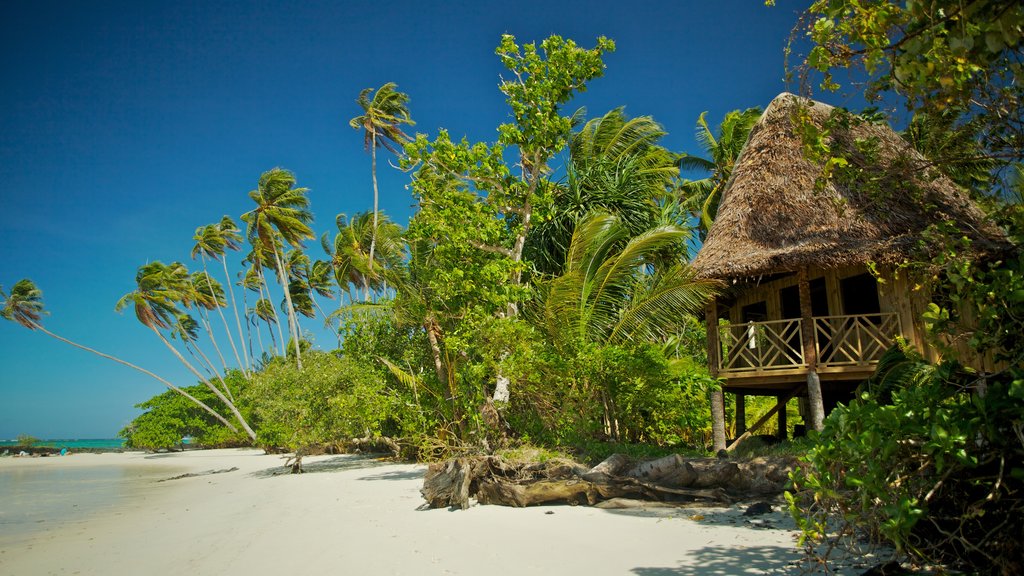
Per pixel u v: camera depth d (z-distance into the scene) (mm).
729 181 13758
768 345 13258
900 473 4027
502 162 14750
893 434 3912
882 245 10742
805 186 12305
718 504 8445
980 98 4969
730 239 12195
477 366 12656
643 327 13680
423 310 14992
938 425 3705
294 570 6320
